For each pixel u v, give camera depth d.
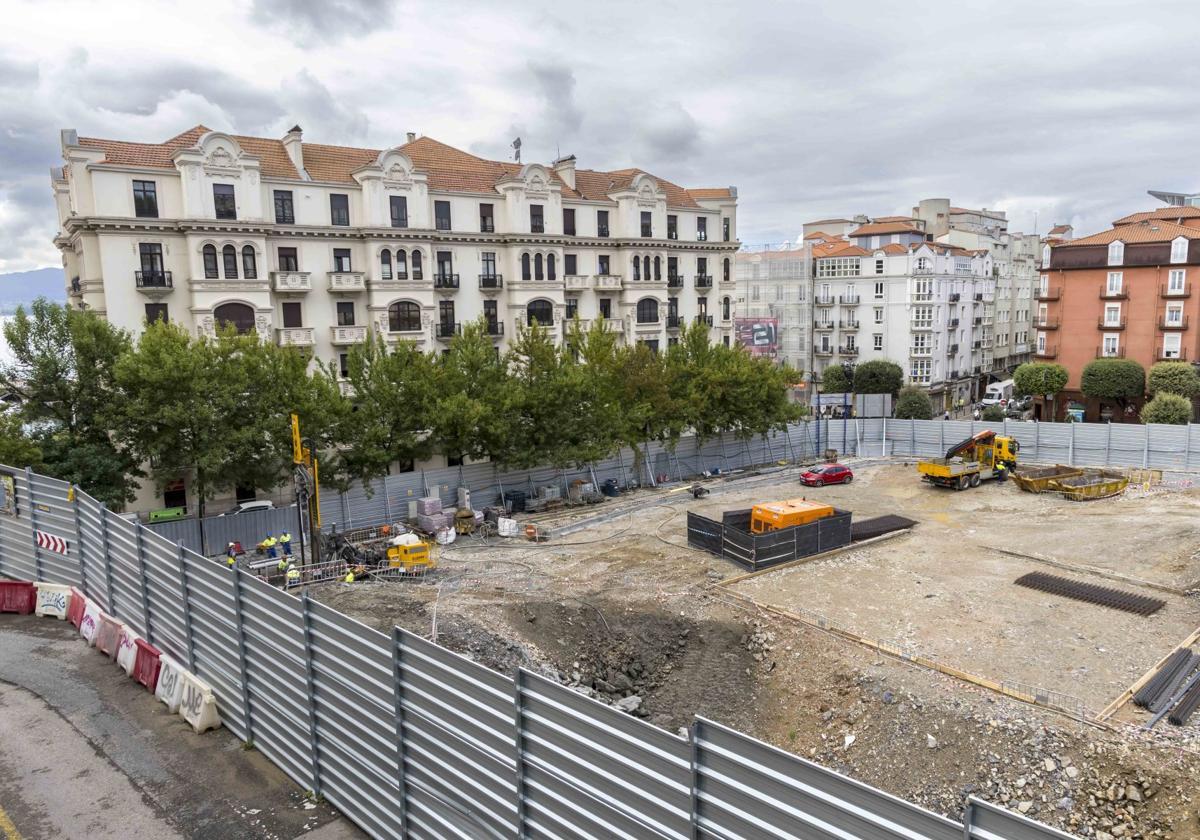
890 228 88.25
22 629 18.09
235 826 10.63
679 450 52.97
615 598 28.34
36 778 11.85
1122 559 31.45
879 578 30.25
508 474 43.69
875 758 19.34
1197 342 64.88
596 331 49.50
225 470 34.72
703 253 68.19
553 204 58.38
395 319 51.75
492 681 8.48
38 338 33.00
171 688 14.06
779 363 87.50
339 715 10.55
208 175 43.97
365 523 38.75
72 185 42.88
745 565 31.91
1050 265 72.06
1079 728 18.61
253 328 42.09
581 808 7.88
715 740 6.87
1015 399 77.12
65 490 18.50
